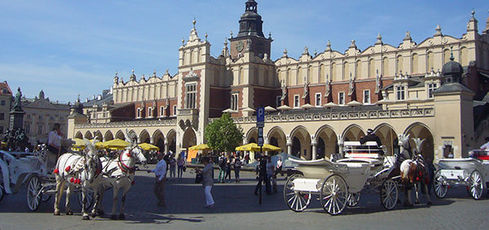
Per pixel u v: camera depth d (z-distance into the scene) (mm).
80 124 106688
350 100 72000
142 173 54094
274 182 31250
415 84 60156
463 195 28844
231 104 82625
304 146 72688
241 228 16062
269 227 16328
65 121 146125
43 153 20500
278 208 22266
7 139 54156
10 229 15289
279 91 83188
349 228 16141
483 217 18781
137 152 18188
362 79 71438
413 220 18047
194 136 84125
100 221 17359
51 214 19062
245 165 60688
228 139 68062
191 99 83875
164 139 86500
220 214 19922
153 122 89000
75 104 113188
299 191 20531
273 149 55656
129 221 17484
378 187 21781
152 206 22719
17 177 20094
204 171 22609
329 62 75875
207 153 69188
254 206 23125
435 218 18562
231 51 94625
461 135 47125
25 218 17750
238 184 38812
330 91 75125
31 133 138375
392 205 21875
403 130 52938
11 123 58438
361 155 23406
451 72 49812
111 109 104812
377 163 21859
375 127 55781
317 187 19656
